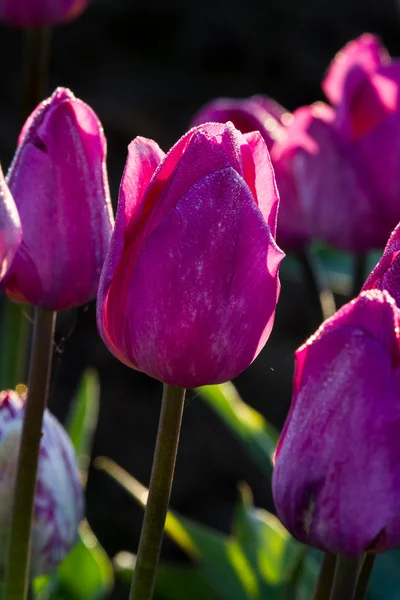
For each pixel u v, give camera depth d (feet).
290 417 2.02
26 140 2.25
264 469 3.33
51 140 2.22
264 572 3.15
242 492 3.35
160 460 2.11
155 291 2.02
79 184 2.23
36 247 2.24
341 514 1.99
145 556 2.12
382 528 1.99
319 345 1.98
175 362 2.05
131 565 3.33
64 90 2.25
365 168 2.82
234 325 2.04
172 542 5.74
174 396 2.09
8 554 2.35
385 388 1.97
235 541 3.27
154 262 2.02
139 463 6.18
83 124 2.23
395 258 2.04
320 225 2.89
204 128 2.02
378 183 2.82
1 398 2.50
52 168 2.22
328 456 1.99
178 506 6.00
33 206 2.23
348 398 1.98
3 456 2.46
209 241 2.01
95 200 2.25
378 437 1.97
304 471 2.00
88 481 6.03
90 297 2.29
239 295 2.03
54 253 2.25
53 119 2.22
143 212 2.04
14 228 2.07
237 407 3.36
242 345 2.05
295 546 3.20
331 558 2.19
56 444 2.48
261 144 2.05
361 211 2.84
